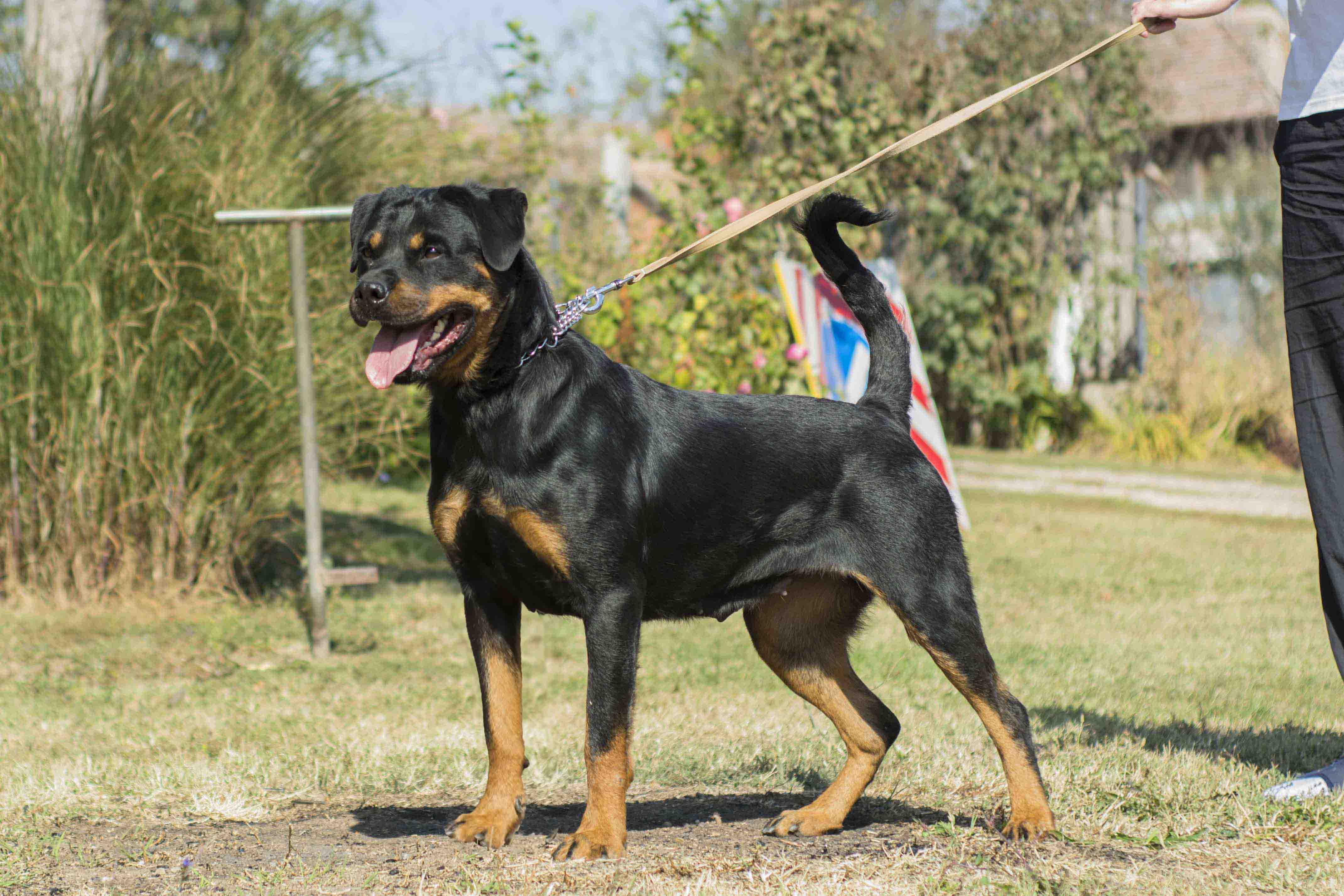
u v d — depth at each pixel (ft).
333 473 25.91
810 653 11.97
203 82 23.34
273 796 12.90
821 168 34.12
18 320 21.63
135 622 21.62
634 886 9.45
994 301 51.57
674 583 11.18
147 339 22.02
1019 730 10.93
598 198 41.96
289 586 24.99
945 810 12.16
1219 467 47.65
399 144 26.91
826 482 11.18
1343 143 11.50
